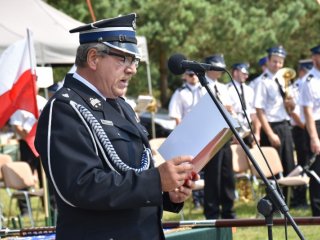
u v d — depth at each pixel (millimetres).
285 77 14266
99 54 4711
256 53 33375
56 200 4664
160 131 23453
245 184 15328
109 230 4574
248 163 13531
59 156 4449
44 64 15430
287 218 4949
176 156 4734
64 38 15500
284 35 34938
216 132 4777
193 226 6895
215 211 12445
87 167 4430
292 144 14211
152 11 30500
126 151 4688
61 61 15445
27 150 14664
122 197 4430
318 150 12172
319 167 12320
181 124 4938
